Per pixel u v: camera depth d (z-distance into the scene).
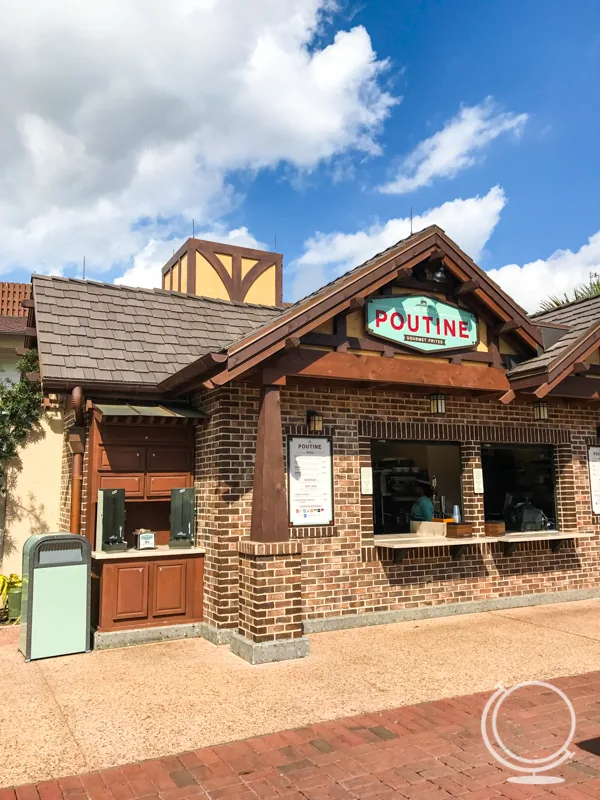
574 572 10.64
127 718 5.42
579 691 6.06
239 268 15.73
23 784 4.27
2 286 17.55
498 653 7.38
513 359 9.48
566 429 10.89
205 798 4.09
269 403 7.61
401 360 8.45
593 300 11.95
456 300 9.11
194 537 8.43
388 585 9.00
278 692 6.07
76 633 7.32
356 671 6.72
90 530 8.15
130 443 8.35
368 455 9.09
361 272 7.98
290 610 7.32
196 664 6.95
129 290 10.91
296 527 8.44
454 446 10.34
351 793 4.16
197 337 10.20
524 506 10.82
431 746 4.85
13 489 10.14
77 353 8.72
